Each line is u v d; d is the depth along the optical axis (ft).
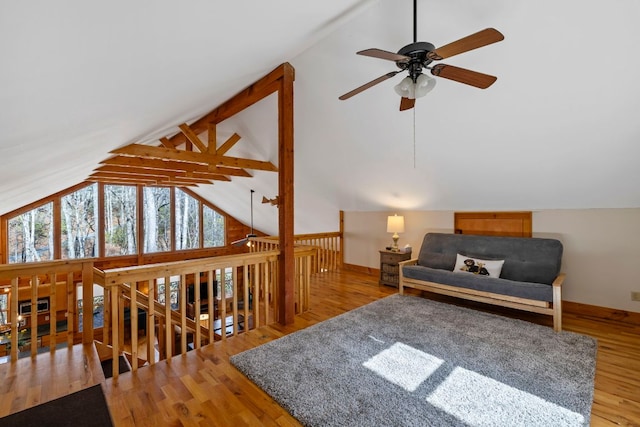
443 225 16.76
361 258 20.80
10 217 21.56
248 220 31.48
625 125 8.41
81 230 24.25
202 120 14.61
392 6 7.85
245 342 9.70
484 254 13.94
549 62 7.72
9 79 3.33
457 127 10.76
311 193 20.62
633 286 11.44
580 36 6.97
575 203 12.28
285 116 10.74
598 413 6.37
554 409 6.39
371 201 18.60
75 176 15.87
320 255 21.43
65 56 3.50
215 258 9.81
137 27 3.73
